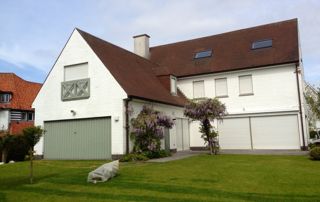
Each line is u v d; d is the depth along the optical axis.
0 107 26.20
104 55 18.03
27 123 27.02
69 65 18.23
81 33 18.20
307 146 19.97
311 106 21.94
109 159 16.02
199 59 24.73
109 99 16.55
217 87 23.12
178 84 24.44
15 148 19.52
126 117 16.19
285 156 15.35
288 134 20.58
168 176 10.29
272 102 21.17
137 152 16.00
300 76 20.62
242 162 13.17
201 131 18.02
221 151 19.95
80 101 17.53
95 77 17.19
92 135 16.98
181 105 20.97
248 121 21.89
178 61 25.56
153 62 25.56
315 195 7.70
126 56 21.08
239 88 22.36
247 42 24.08
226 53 24.03
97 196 8.03
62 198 7.93
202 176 10.20
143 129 16.00
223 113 17.66
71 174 11.27
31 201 7.70
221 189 8.46
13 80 29.41
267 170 11.02
